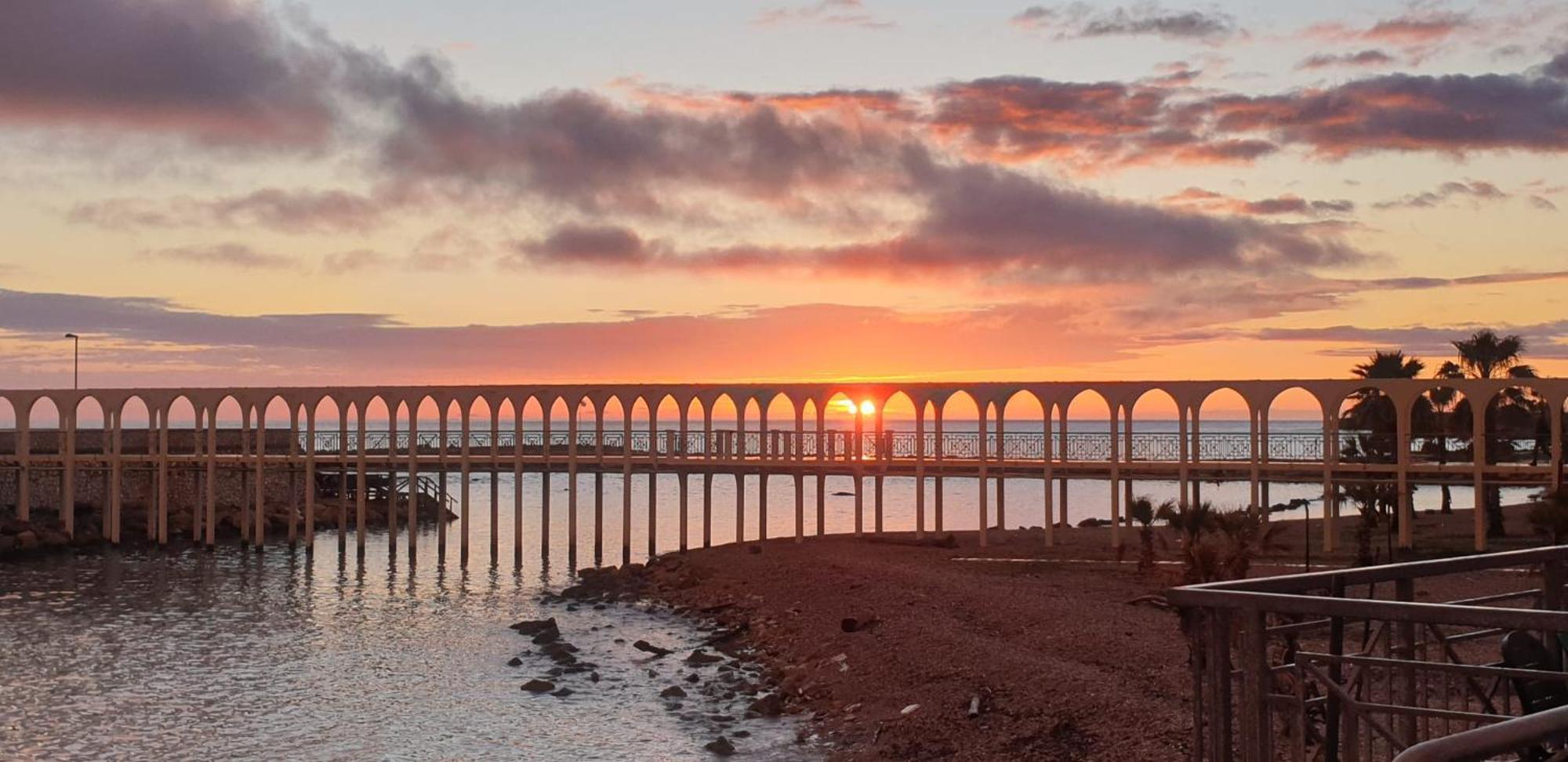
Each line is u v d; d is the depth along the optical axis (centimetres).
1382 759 1095
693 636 3662
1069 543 4781
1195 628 883
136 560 5606
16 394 6075
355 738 2555
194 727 2661
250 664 3312
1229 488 9788
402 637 3691
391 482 5622
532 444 7244
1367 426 5631
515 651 3462
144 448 6988
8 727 2662
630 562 5397
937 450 4941
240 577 5059
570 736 2520
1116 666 2411
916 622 3077
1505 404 5684
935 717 2272
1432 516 5725
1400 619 740
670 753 2359
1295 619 1798
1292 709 1014
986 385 4866
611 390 5331
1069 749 1964
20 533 5828
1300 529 4991
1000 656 2562
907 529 6956
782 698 2745
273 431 7575
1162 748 1855
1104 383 4684
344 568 5350
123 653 3466
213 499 5916
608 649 3466
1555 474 4078
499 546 6334
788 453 5197
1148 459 4800
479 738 2525
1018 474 4822
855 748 2256
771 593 4012
